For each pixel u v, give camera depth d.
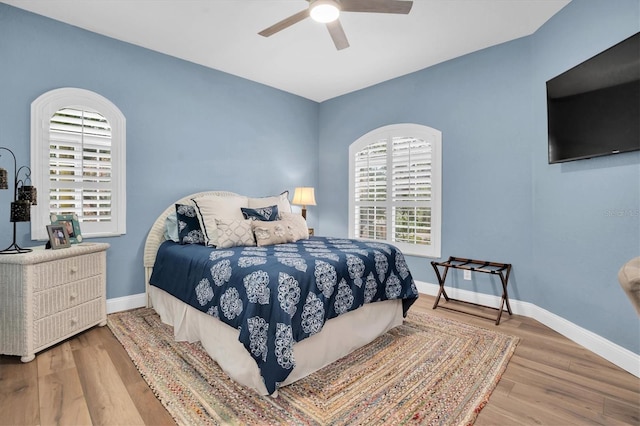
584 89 2.35
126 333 2.62
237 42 3.23
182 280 2.59
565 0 2.53
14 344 2.16
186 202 3.56
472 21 2.84
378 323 2.61
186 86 3.63
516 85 3.15
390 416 1.63
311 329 1.94
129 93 3.21
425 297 3.78
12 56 2.59
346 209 4.82
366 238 4.50
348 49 3.38
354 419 1.61
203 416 1.61
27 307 2.15
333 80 4.25
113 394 1.80
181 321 2.51
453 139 3.61
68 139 2.84
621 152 2.10
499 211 3.28
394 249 2.90
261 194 4.40
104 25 2.89
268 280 1.88
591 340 2.38
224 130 3.98
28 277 2.15
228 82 4.01
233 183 4.08
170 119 3.50
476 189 3.44
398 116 4.14
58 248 2.46
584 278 2.46
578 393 1.84
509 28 2.96
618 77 2.10
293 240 3.23
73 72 2.88
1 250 2.50
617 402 1.76
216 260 2.34
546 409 1.70
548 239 2.85
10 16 2.59
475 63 3.42
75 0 2.53
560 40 2.66
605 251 2.29
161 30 2.99
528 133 3.08
